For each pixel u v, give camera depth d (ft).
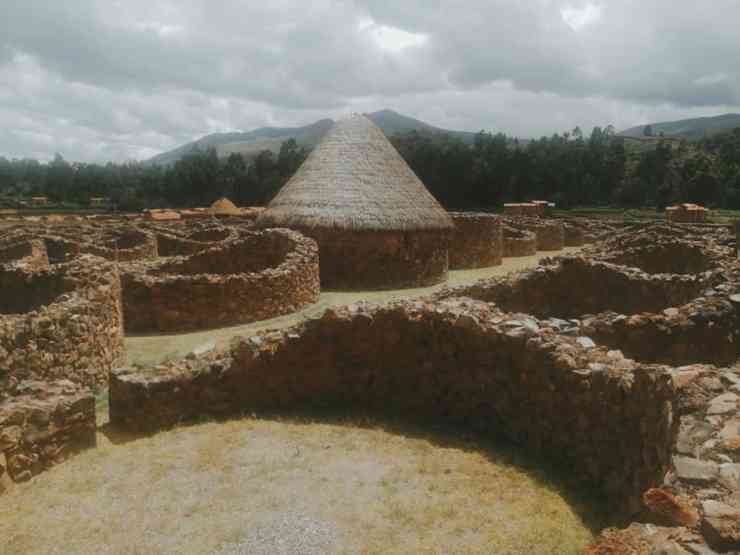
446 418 22.81
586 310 37.24
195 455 19.98
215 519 16.24
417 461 19.38
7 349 22.26
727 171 259.39
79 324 26.11
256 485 17.98
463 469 18.76
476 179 269.44
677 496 11.28
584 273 37.04
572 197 279.69
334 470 18.86
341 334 24.13
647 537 10.73
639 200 273.54
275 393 24.03
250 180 304.71
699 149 331.77
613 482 16.22
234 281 40.42
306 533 15.46
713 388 15.37
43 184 359.25
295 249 49.75
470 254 81.82
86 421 20.16
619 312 36.06
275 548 14.92
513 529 15.43
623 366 17.17
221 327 39.93
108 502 17.13
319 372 24.31
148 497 17.37
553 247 113.29
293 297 45.32
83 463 19.42
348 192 61.21
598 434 17.12
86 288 29.07
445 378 22.80
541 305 36.86
